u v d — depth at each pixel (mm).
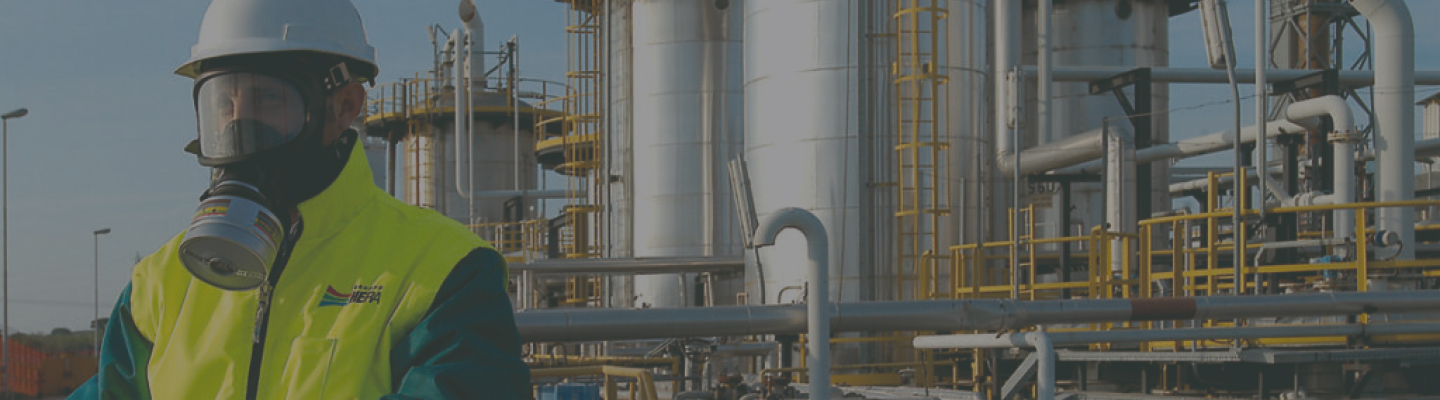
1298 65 32625
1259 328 11781
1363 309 11680
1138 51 32406
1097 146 22297
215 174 2541
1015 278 18844
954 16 24188
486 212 53906
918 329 11266
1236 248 15547
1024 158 24047
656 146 34375
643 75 34781
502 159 54625
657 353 19047
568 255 40062
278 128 2455
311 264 2469
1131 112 24375
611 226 36344
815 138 23469
